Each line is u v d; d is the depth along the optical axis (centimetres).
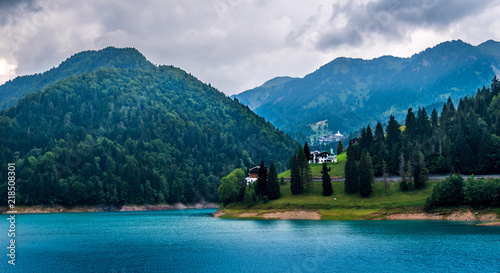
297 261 10344
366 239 13138
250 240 13575
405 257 10431
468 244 11775
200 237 14550
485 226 15225
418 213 17962
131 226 18700
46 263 10381
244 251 11681
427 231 14300
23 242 13725
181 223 19900
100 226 18825
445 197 17725
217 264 10175
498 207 16688
